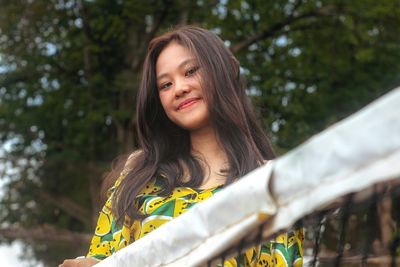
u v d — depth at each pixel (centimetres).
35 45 1589
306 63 1602
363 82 1557
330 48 1608
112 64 1595
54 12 1543
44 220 1803
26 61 1596
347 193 120
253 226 127
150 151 242
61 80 1630
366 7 1508
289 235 210
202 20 1523
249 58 1599
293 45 1636
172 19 1510
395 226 128
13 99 1655
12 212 1780
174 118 236
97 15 1519
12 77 1616
